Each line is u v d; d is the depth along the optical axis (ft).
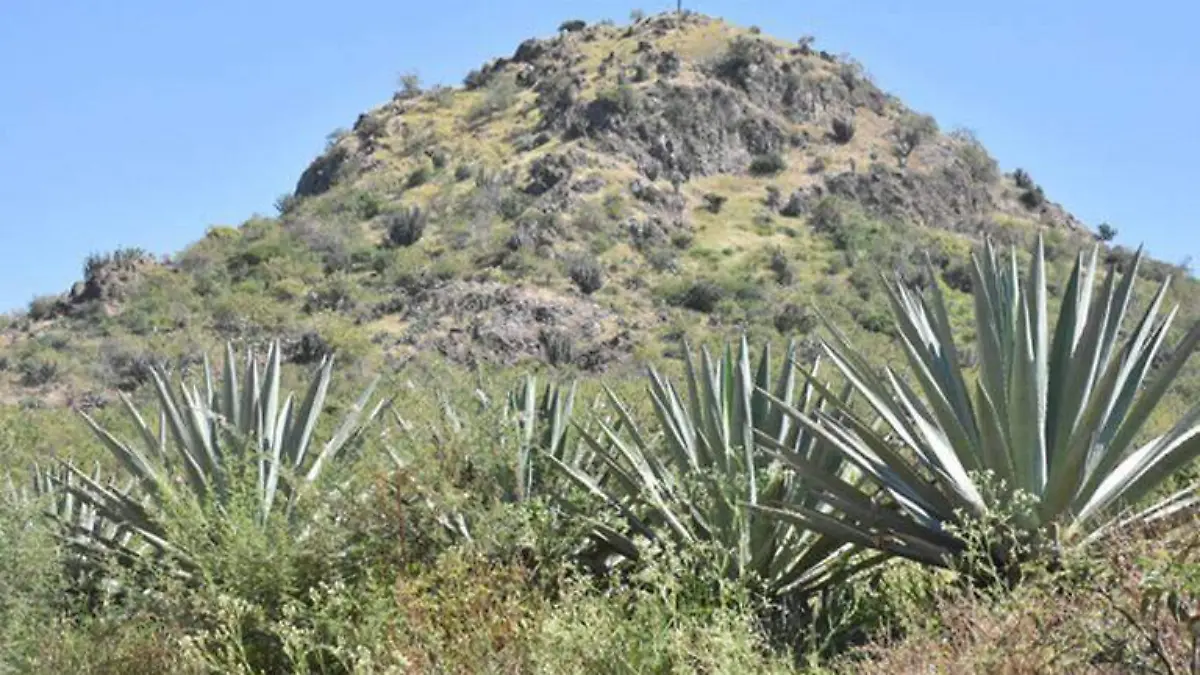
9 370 206.69
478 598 25.35
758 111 359.66
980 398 24.61
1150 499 27.91
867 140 364.79
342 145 373.20
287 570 28.04
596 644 21.65
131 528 33.73
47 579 31.30
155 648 26.94
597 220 278.46
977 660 17.84
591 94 353.92
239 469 34.60
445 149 344.49
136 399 126.93
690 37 394.52
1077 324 26.81
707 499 27.86
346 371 171.32
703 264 271.28
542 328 217.36
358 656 24.29
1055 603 18.45
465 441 31.55
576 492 31.35
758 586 26.86
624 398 42.70
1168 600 15.83
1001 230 326.85
